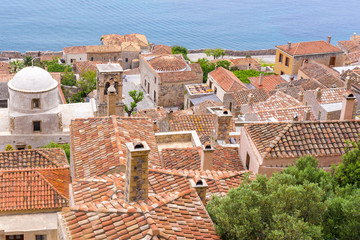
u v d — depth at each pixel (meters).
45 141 57.62
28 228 29.73
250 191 18.52
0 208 30.16
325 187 21.33
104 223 17.20
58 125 57.72
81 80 97.75
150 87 101.19
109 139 30.17
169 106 98.12
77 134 32.09
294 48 104.25
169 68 99.44
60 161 36.53
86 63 117.56
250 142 30.11
